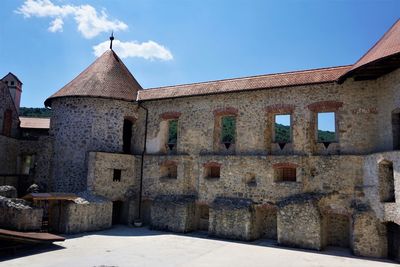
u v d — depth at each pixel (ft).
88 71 71.51
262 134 55.01
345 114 49.37
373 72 45.06
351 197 46.75
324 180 49.03
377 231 42.32
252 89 55.21
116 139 65.87
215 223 53.93
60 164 65.21
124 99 66.39
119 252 42.09
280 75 55.31
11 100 77.82
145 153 66.69
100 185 60.49
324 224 47.88
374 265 37.93
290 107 53.16
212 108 60.29
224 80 60.70
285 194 50.93
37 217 47.21
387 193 42.09
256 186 53.52
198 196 58.90
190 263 37.58
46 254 39.88
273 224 53.62
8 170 67.26
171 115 64.49
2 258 37.35
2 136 64.80
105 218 58.29
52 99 68.74
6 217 45.98
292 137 53.11
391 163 41.98
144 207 65.72
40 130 88.63
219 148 59.88
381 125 46.37
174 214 57.67
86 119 64.64
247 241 50.65
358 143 48.14
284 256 41.63
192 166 61.00
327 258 41.04
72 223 52.85
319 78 50.49
